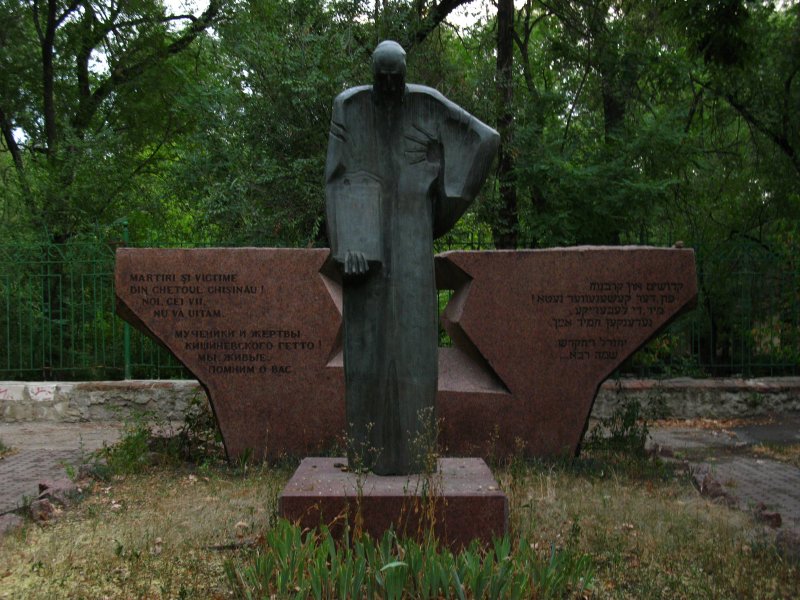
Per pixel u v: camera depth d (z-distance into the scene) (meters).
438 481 4.63
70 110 17.42
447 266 8.00
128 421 10.22
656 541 5.03
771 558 4.73
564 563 4.11
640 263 7.78
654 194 12.46
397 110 4.84
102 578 4.51
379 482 4.66
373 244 4.76
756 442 9.41
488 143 4.82
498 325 7.84
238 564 4.59
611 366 7.78
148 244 11.72
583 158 14.01
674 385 11.07
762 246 11.76
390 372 4.79
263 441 7.86
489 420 7.82
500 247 14.13
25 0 16.38
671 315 7.75
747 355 11.95
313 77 11.92
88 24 17.05
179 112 18.23
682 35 12.32
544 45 17.45
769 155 14.99
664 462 7.59
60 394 11.09
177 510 5.86
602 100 15.47
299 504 4.39
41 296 11.66
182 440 7.99
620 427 9.00
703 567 4.64
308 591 3.74
